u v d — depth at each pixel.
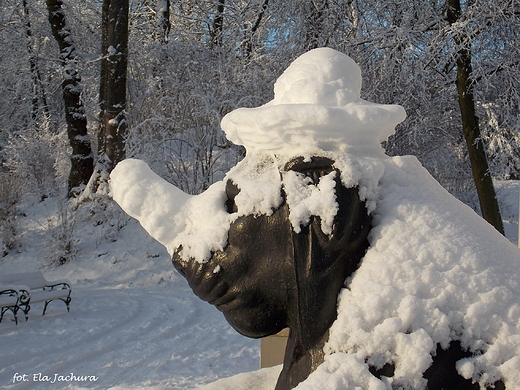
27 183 15.88
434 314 1.19
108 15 12.48
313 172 1.32
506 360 1.17
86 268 11.18
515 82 10.16
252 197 1.34
